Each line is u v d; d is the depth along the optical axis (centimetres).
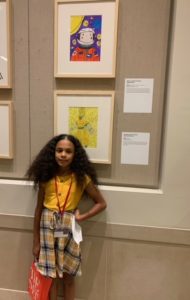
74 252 152
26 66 160
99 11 147
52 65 158
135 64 152
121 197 161
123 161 162
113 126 159
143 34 149
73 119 159
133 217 162
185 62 144
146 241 164
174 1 143
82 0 147
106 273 171
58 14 150
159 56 150
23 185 168
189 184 155
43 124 165
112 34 148
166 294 168
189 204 157
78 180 151
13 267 179
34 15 155
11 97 165
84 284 174
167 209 158
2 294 183
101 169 164
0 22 155
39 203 156
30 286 165
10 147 167
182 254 163
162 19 147
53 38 155
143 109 155
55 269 150
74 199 152
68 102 158
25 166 171
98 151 160
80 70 154
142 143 159
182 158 153
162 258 165
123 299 172
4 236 176
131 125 158
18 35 158
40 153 156
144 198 159
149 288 169
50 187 151
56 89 160
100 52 150
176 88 147
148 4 146
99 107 156
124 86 154
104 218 164
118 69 153
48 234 150
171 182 156
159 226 161
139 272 168
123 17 148
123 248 167
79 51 152
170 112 149
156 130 157
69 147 146
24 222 172
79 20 149
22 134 168
